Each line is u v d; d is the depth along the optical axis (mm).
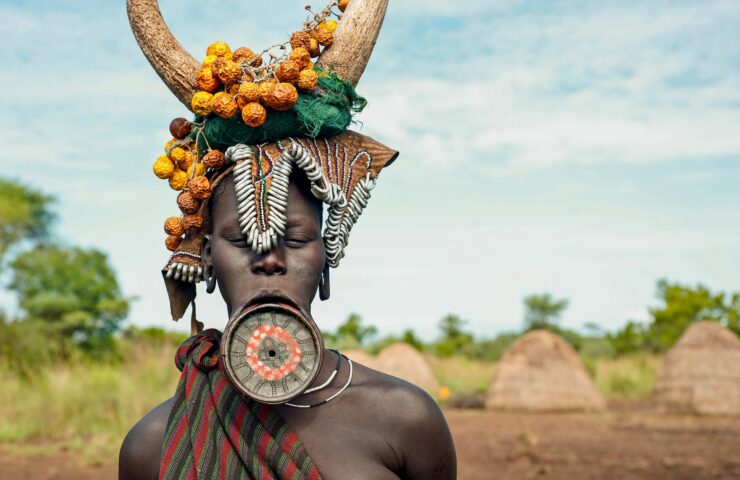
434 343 40844
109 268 30359
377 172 2686
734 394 17844
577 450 12102
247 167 2416
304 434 2314
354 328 33594
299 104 2504
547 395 19094
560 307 38812
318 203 2514
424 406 2406
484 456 11477
